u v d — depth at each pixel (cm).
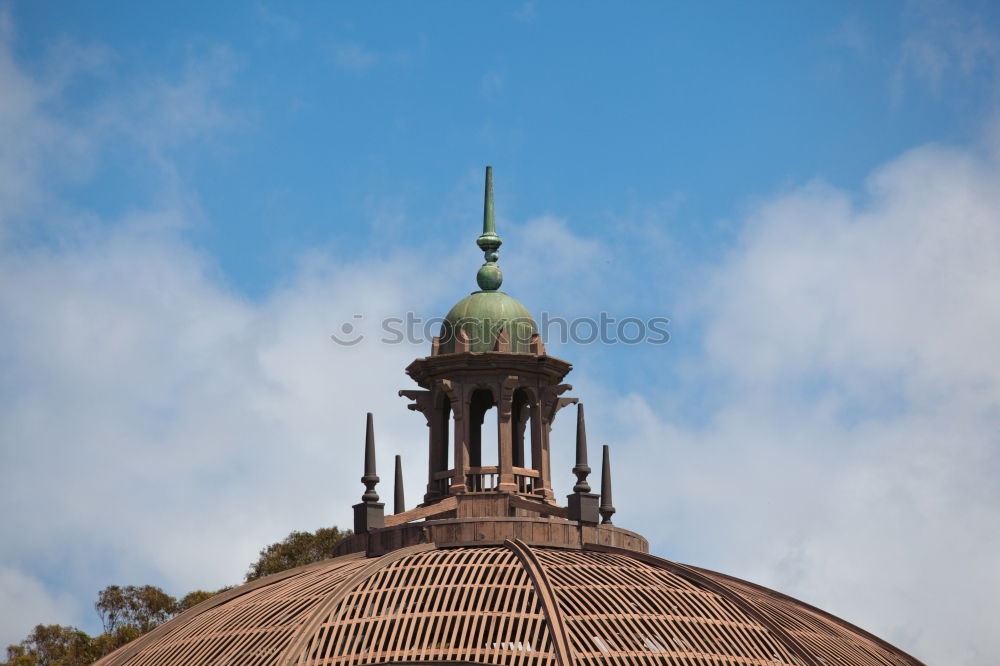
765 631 5938
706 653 5706
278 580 6488
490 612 5591
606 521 6681
